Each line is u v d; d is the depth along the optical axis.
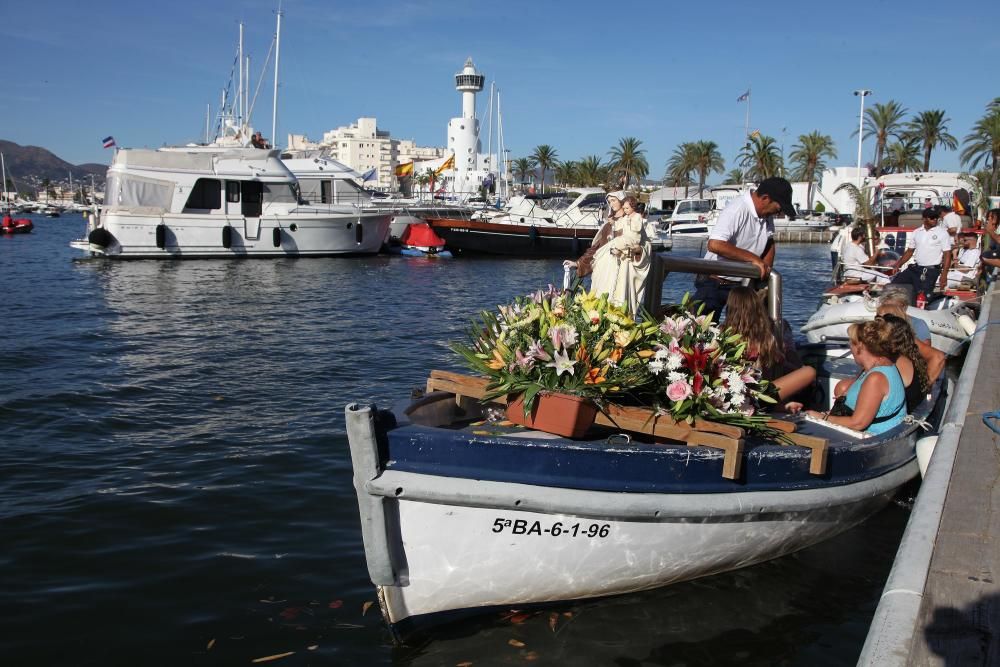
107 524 5.95
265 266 31.27
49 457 7.48
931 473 5.01
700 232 54.25
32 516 6.07
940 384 7.46
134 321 16.62
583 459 4.28
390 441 4.16
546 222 39.16
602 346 4.52
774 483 4.78
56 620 4.62
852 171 61.22
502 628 4.56
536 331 4.69
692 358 4.57
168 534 5.80
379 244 36.53
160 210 32.25
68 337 14.39
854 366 7.26
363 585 5.09
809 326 12.38
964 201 17.00
